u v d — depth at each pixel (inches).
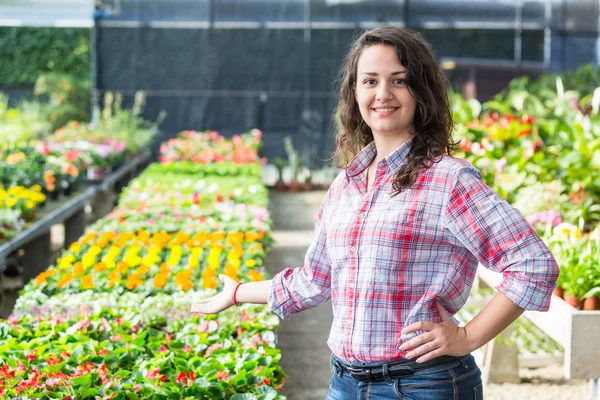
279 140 498.9
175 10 490.9
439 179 66.9
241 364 108.7
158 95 495.8
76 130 442.9
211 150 416.2
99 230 228.1
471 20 494.9
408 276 66.9
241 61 494.6
